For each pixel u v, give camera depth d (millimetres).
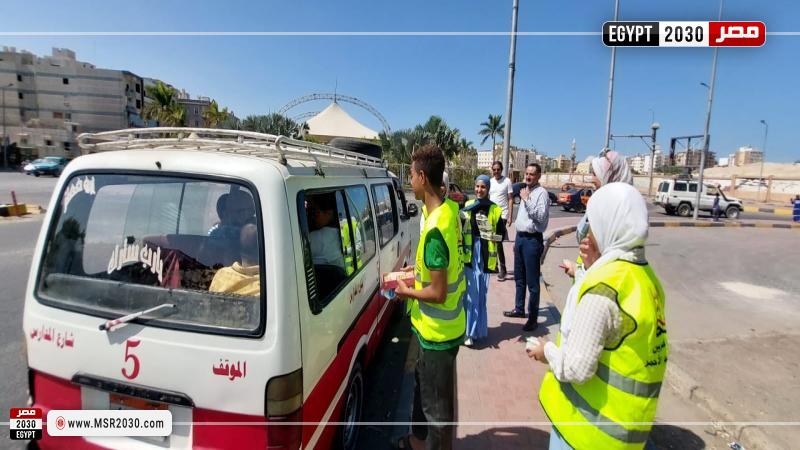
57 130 57125
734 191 51406
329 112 16719
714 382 4043
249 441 1913
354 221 3213
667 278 9312
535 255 5074
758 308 7051
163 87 42969
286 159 2311
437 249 2307
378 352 4758
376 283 3758
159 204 2145
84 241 2205
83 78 66375
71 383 2131
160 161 2076
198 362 1921
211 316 1957
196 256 2061
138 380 2000
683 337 5418
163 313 1991
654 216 25875
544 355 1801
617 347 1557
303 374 2012
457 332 2473
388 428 3393
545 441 3129
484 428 3271
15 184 25031
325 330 2320
